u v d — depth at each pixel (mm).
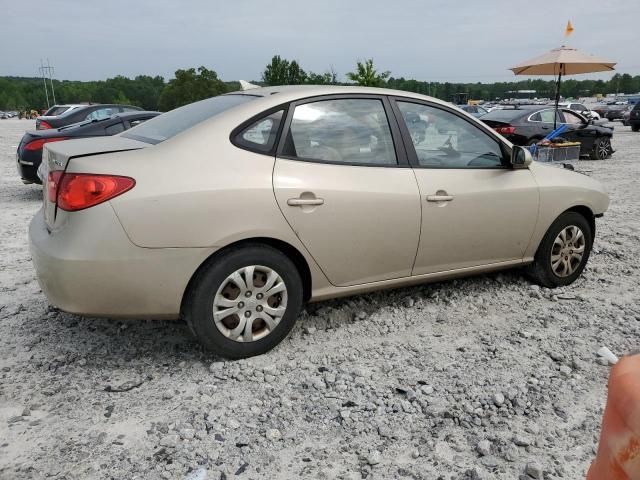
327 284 3707
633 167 14203
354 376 3328
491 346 3721
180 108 4117
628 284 5023
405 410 2977
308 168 3529
